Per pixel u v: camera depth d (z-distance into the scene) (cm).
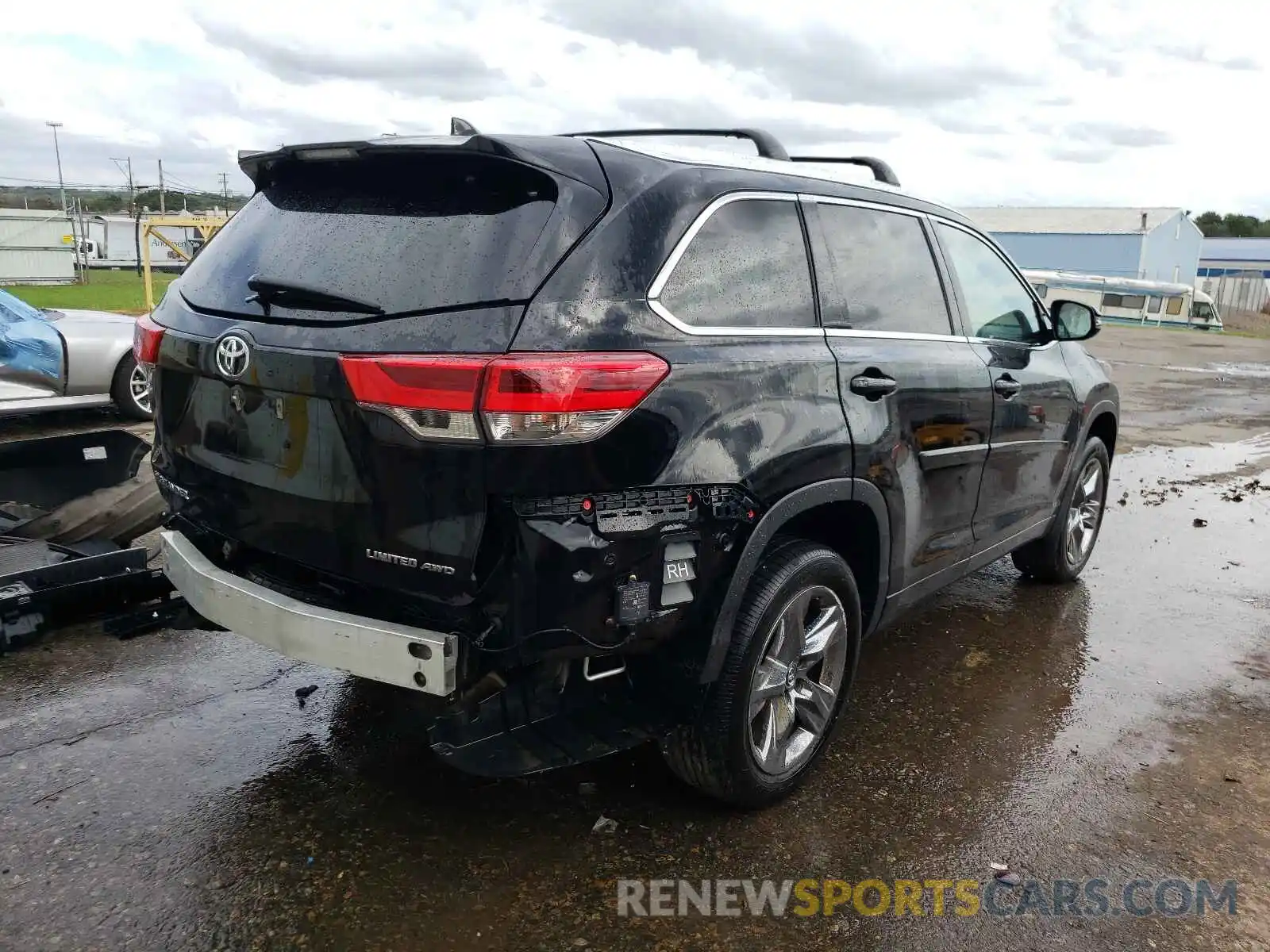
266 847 272
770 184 300
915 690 396
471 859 272
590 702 266
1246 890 274
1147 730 369
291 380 245
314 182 281
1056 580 531
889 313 343
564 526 231
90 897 248
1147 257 5241
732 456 257
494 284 231
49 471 456
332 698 361
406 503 234
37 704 346
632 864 273
